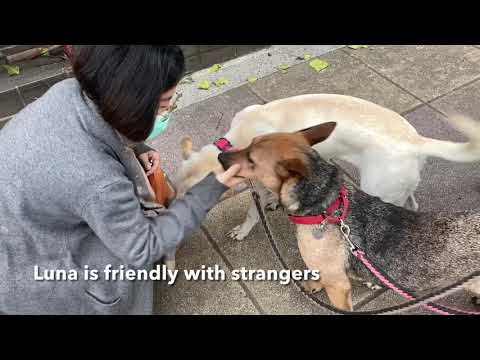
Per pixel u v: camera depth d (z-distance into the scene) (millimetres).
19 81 1903
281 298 1365
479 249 1049
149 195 1160
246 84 2031
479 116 1815
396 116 1294
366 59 2117
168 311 1347
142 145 1246
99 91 754
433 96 1924
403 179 1266
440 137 1747
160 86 761
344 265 1156
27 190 847
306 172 1046
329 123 1127
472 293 1260
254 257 1459
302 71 2078
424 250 1090
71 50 771
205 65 2107
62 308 1061
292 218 1135
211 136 1808
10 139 849
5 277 975
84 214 860
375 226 1135
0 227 920
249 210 1423
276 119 1330
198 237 1515
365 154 1285
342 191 1137
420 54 2127
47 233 943
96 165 828
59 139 818
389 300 1359
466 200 1550
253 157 1066
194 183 1219
